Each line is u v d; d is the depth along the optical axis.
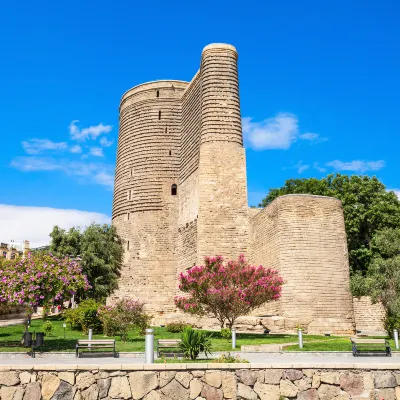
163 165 44.78
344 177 47.44
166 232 42.97
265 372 11.57
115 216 46.75
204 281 24.83
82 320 26.72
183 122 44.72
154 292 41.50
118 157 48.81
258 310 33.44
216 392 11.30
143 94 47.53
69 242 40.53
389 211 42.38
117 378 11.19
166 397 11.14
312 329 29.50
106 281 39.56
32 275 17.94
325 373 11.73
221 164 37.16
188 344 14.40
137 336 25.25
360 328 35.59
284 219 31.67
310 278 30.61
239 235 36.06
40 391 11.00
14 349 17.75
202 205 36.25
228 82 38.72
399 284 28.64
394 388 11.73
